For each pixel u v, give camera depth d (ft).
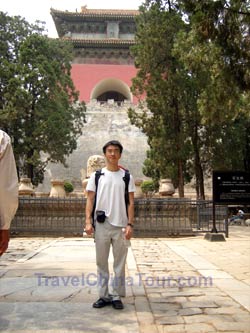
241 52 31.30
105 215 15.15
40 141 95.55
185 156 78.13
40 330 12.27
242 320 13.44
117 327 12.64
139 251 31.86
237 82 33.09
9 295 16.57
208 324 13.01
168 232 45.70
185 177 95.66
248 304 15.33
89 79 178.60
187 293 17.19
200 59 41.09
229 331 12.38
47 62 96.12
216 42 31.35
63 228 46.65
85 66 179.63
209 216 56.13
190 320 13.41
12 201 11.85
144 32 77.51
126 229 15.23
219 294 17.03
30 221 47.83
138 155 143.43
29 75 92.68
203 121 49.29
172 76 74.90
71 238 43.68
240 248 34.22
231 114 47.65
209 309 14.73
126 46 176.24
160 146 78.38
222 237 40.68
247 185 42.11
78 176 135.95
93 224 15.39
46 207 48.03
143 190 103.09
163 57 77.25
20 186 61.26
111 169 15.61
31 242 39.37
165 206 48.08
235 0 29.94
